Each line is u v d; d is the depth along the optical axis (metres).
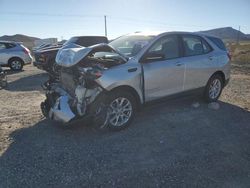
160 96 5.44
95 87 4.60
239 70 13.57
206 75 6.28
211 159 4.02
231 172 3.69
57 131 4.98
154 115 5.79
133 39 5.69
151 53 5.07
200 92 6.33
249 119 5.72
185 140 4.65
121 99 4.86
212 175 3.61
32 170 3.70
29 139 4.66
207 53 6.35
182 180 3.49
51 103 5.20
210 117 5.75
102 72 4.57
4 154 4.13
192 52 6.04
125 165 3.84
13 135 4.82
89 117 4.60
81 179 3.51
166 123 5.38
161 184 3.40
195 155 4.13
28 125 5.29
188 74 5.84
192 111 6.08
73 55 4.75
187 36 6.02
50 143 4.50
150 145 4.45
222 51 6.73
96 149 4.30
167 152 4.22
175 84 5.65
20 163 3.88
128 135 4.82
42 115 5.90
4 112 6.14
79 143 4.50
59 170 3.71
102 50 4.99
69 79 5.01
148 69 5.11
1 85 9.09
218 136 4.83
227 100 7.16
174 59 5.62
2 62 13.99
